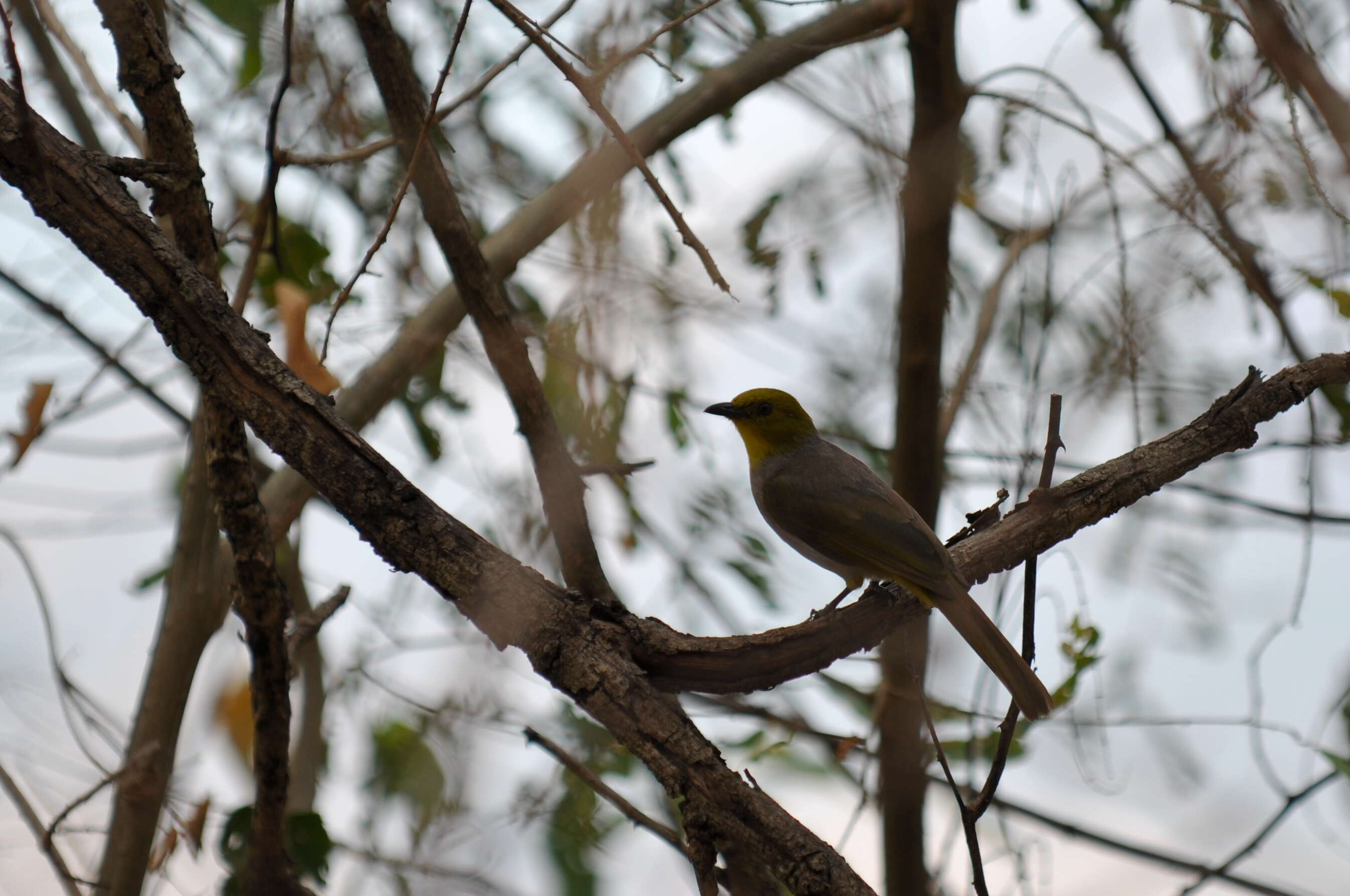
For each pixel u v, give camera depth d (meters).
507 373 7.84
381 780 10.50
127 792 7.86
